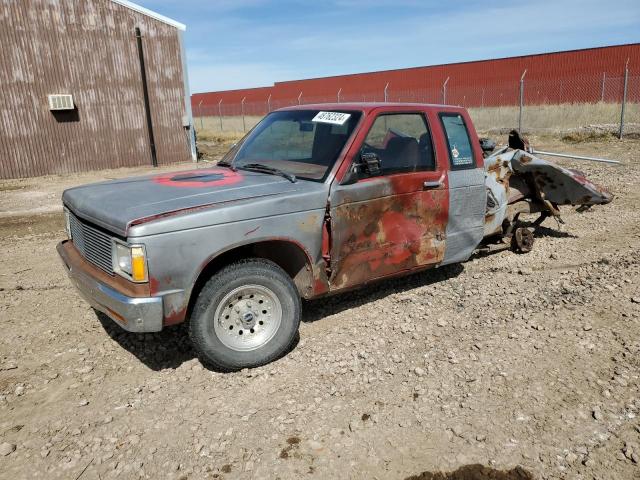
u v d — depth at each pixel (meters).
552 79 31.86
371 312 4.64
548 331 4.18
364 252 4.21
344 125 4.25
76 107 15.40
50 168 15.24
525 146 6.38
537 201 6.42
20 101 14.48
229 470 2.77
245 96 57.53
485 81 35.53
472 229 5.05
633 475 2.67
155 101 16.86
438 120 4.76
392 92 37.28
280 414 3.23
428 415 3.18
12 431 3.11
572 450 2.85
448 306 4.73
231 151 5.07
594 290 4.93
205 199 3.58
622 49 29.22
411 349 3.97
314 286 3.97
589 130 18.64
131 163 16.77
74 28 14.98
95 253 3.71
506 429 3.03
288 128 4.70
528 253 6.21
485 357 3.81
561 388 3.40
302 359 3.86
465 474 2.71
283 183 3.97
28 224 8.67
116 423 3.17
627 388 3.38
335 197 3.94
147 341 4.22
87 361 3.91
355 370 3.69
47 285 5.59
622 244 6.34
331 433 3.04
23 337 4.32
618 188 9.59
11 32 14.08
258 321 3.73
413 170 4.47
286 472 2.74
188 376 3.69
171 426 3.14
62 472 2.77
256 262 3.63
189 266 3.37
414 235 4.52
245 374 3.68
